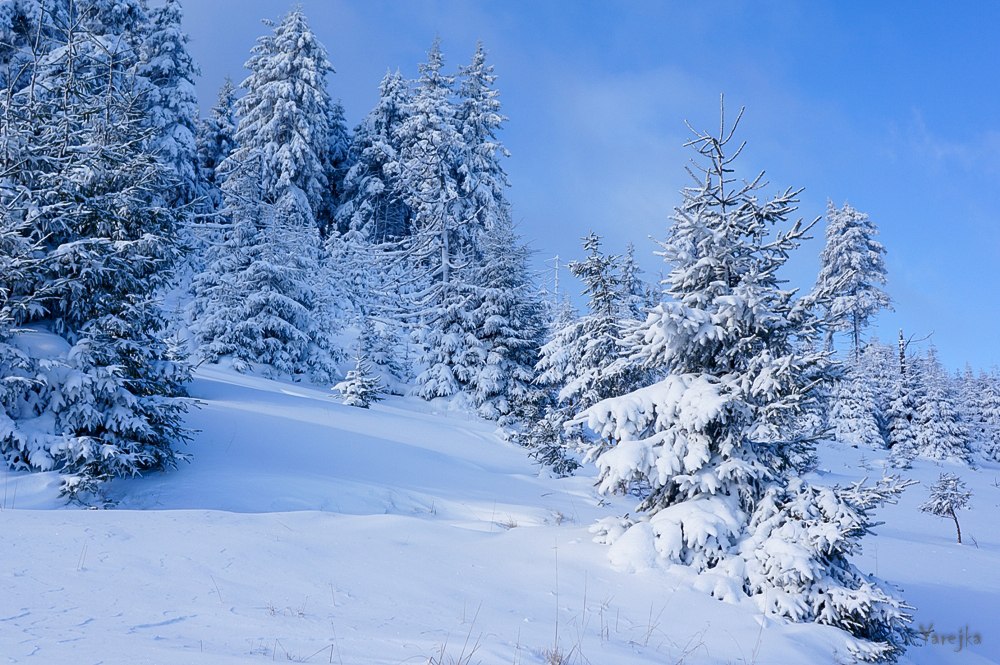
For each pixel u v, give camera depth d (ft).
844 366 27.66
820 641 21.84
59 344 41.16
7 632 12.98
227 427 55.52
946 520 78.02
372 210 171.12
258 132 148.87
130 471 40.19
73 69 51.52
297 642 14.60
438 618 18.54
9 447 36.60
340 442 58.59
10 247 39.50
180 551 21.98
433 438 73.00
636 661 17.08
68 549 20.89
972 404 216.33
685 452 28.19
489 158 168.35
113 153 46.39
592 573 25.38
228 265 103.04
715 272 30.99
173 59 129.80
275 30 160.35
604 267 65.92
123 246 43.14
